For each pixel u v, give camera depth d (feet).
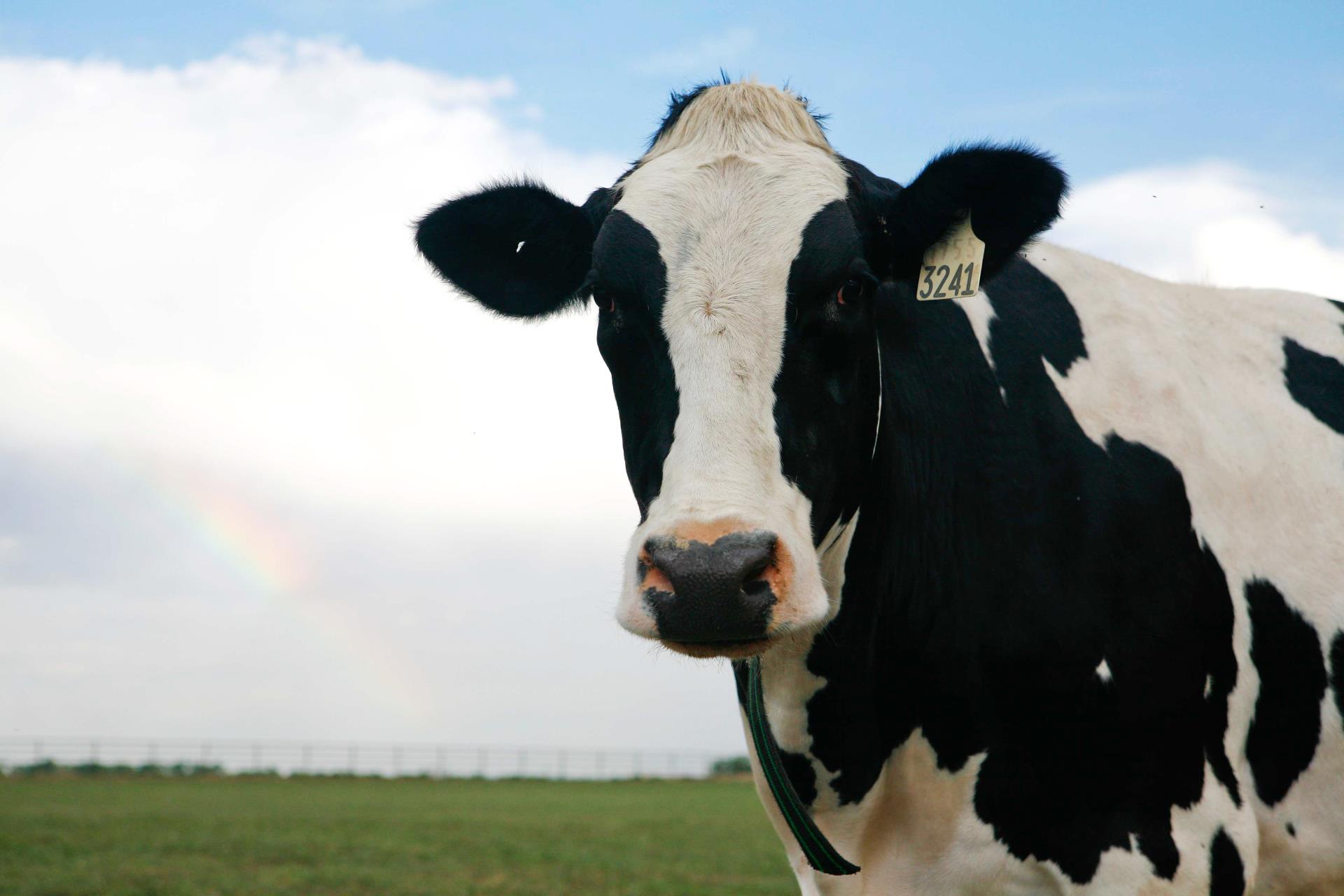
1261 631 14.49
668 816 90.43
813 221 12.03
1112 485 13.92
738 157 12.72
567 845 62.49
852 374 12.01
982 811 13.46
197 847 58.90
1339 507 15.30
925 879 13.88
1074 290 15.53
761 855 57.67
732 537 10.39
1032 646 13.29
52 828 69.72
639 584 10.65
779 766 13.64
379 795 126.93
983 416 14.05
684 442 11.12
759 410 11.27
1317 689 14.66
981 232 12.73
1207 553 14.17
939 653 13.44
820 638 13.08
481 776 197.26
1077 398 14.47
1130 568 13.65
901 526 13.48
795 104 13.67
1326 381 16.25
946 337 14.28
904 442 13.60
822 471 11.64
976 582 13.48
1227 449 14.93
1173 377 15.11
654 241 12.01
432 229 13.97
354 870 49.60
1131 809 13.23
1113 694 13.32
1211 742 13.80
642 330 11.87
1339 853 14.65
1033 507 13.70
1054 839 13.29
